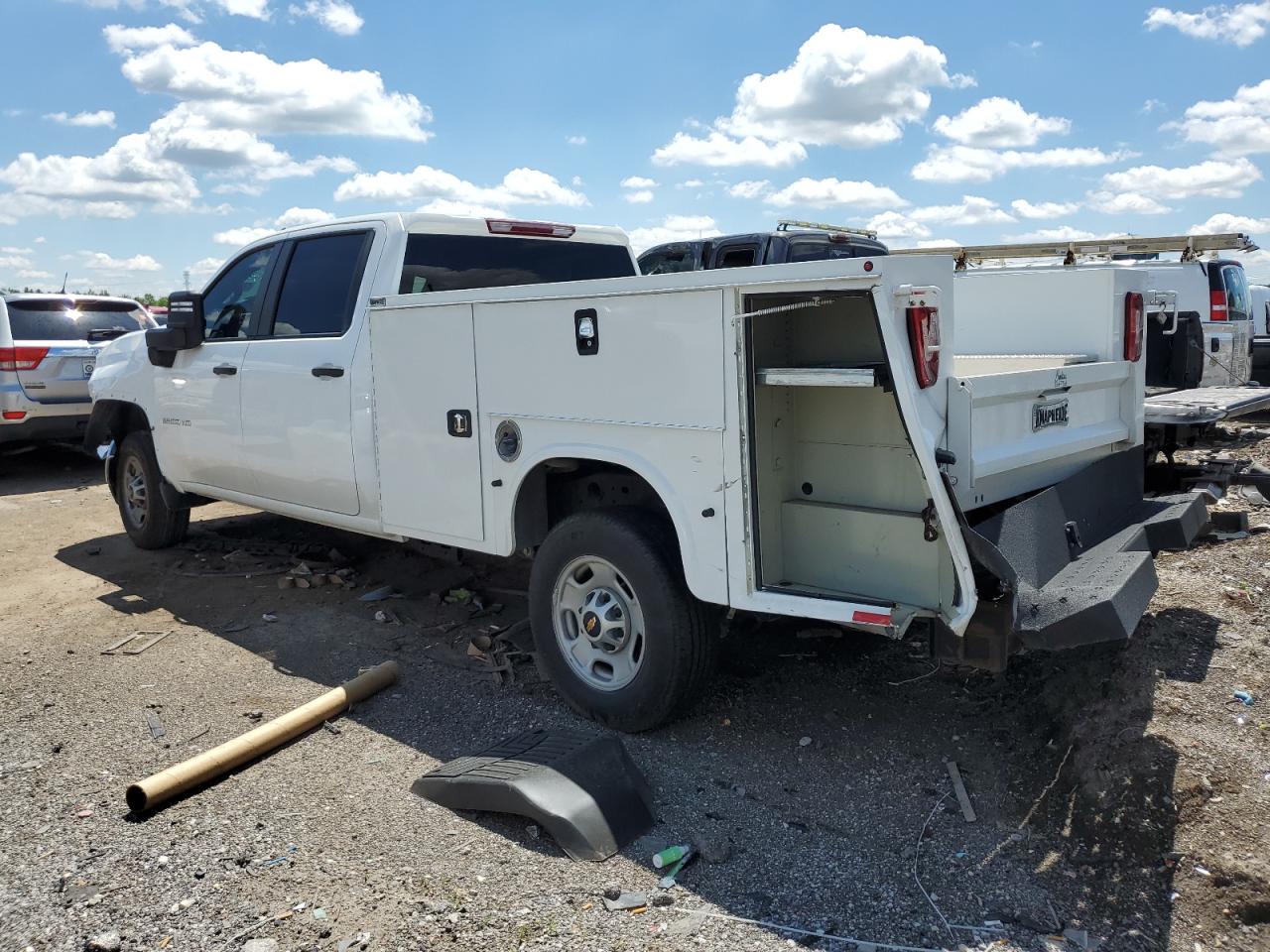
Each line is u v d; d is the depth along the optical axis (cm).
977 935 289
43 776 391
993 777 374
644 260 1113
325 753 408
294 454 556
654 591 392
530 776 350
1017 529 343
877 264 313
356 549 708
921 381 328
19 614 593
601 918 297
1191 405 558
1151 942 287
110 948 287
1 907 307
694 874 319
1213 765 352
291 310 566
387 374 492
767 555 379
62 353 1059
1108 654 441
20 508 923
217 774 384
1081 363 471
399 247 516
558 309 408
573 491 462
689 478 374
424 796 369
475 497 457
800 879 316
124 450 720
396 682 474
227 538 752
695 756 396
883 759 392
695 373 366
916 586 357
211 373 611
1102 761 363
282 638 539
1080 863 323
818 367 365
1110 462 438
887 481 368
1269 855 311
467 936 290
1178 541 412
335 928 294
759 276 341
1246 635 462
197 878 321
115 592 629
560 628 434
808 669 472
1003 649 331
